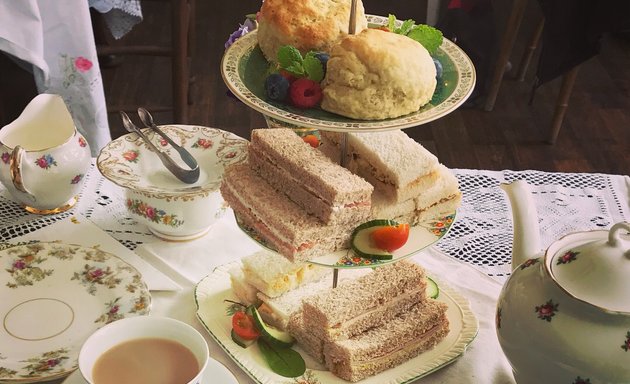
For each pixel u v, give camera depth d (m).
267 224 0.89
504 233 1.19
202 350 0.79
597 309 0.75
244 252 1.13
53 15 1.68
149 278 1.04
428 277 1.08
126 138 1.21
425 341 0.96
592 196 1.27
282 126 1.11
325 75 0.84
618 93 2.94
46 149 1.13
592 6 2.10
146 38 3.05
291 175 0.90
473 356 0.97
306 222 0.87
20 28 1.61
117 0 2.04
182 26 1.93
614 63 3.12
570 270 0.80
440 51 0.95
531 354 0.81
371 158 0.93
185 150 1.19
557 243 0.84
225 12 3.28
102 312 0.98
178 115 2.11
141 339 0.81
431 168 0.92
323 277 1.04
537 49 3.13
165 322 0.81
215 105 2.71
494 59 2.81
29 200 1.16
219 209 1.12
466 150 2.60
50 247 1.05
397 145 0.94
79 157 1.16
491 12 2.58
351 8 0.86
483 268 1.12
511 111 2.81
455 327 1.00
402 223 0.92
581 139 2.69
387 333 0.93
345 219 0.87
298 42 0.91
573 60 2.20
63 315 0.97
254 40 0.98
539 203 1.25
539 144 2.65
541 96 2.90
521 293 0.82
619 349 0.76
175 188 1.13
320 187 0.85
